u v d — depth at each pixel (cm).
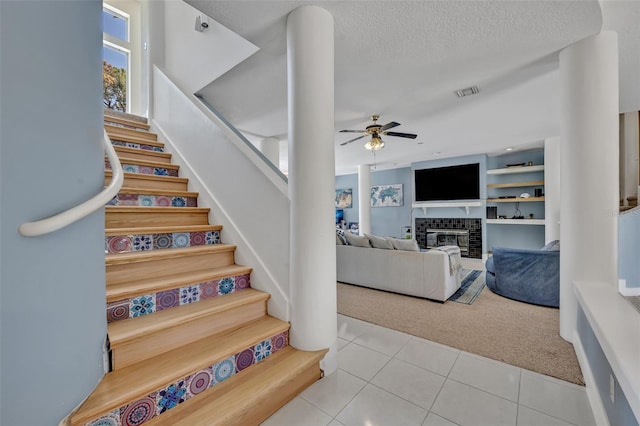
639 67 251
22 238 84
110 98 511
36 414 89
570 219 213
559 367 187
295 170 176
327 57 176
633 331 119
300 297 177
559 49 218
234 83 290
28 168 86
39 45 89
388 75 260
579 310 193
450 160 669
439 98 313
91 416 102
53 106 93
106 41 502
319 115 172
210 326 162
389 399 158
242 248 214
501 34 200
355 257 405
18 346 84
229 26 192
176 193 251
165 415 121
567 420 142
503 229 639
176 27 366
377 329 252
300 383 164
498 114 365
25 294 85
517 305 314
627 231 162
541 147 562
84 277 107
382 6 172
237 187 225
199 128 272
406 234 790
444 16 181
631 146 410
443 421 141
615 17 190
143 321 142
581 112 206
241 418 132
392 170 827
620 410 114
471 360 198
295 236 177
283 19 185
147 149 312
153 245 196
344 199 954
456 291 369
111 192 107
